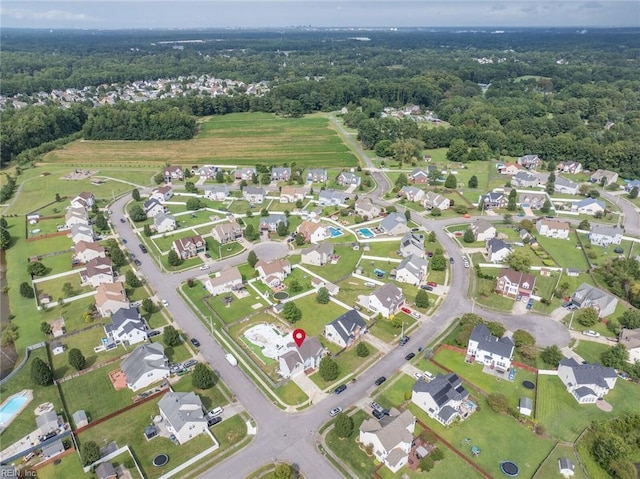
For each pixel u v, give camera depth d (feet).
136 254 454.40
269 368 302.04
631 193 603.26
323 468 233.55
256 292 388.37
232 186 647.56
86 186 645.92
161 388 283.18
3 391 282.15
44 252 455.63
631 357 308.40
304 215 545.44
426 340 329.72
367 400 276.00
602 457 236.22
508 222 524.52
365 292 386.93
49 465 233.76
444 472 230.68
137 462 234.58
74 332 336.08
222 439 249.55
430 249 464.65
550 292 389.60
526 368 301.84
